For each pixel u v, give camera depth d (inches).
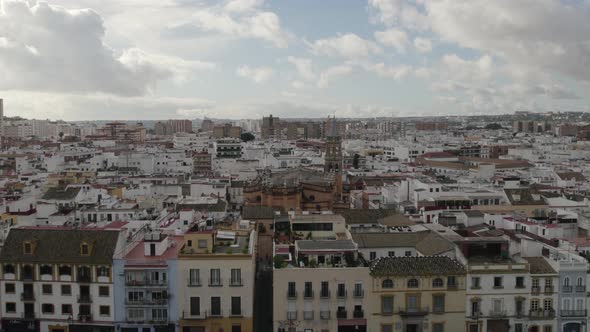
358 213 5565.9
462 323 4057.6
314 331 4065.0
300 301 4062.5
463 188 7130.9
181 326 4101.9
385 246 4515.3
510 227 5275.6
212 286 4099.4
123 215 6013.8
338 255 4303.6
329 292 4057.6
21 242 4224.9
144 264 4067.4
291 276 4055.1
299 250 4291.3
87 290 4128.9
